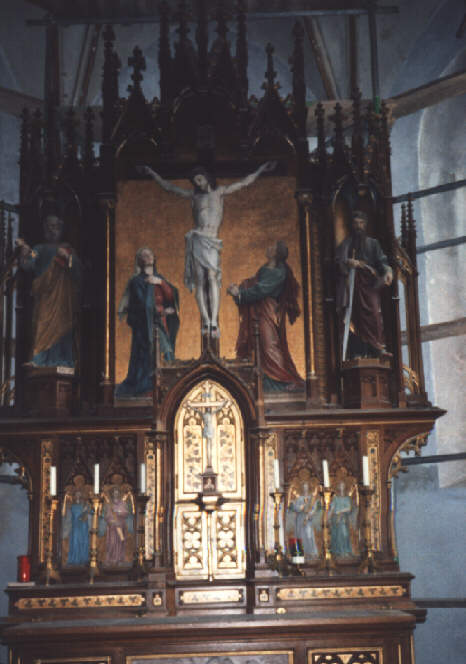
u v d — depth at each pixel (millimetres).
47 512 11117
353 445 11367
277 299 11984
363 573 10719
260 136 12523
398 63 14688
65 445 11398
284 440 11383
